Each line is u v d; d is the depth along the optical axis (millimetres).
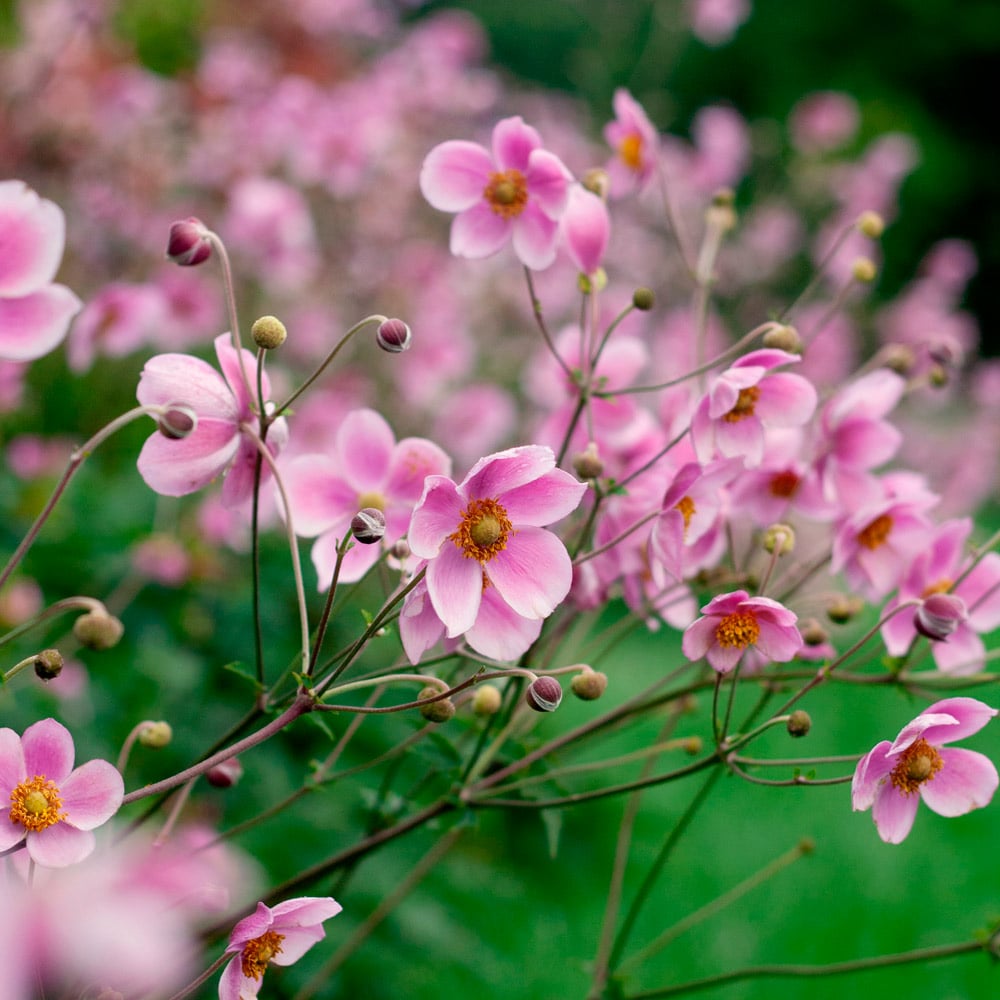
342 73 6812
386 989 3244
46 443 4477
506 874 4344
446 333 5164
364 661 3723
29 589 3223
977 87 16125
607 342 2209
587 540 2111
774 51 16531
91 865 1487
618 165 2543
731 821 4895
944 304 7453
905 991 3955
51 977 1222
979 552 2057
